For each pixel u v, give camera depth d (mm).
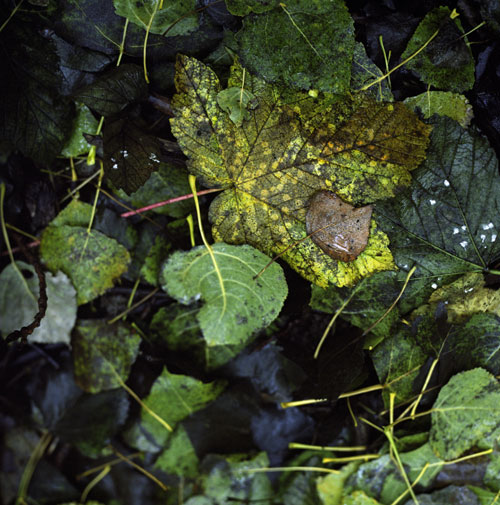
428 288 618
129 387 677
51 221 657
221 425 679
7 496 712
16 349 696
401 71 611
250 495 683
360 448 668
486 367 628
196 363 664
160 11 600
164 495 696
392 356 634
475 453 639
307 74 597
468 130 601
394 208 605
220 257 616
